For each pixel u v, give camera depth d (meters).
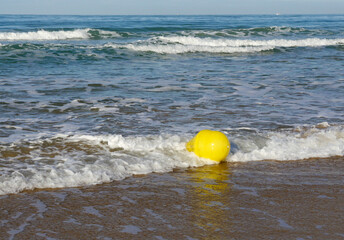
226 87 10.69
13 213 3.66
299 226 3.46
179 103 8.76
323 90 10.41
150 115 7.71
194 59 17.41
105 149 5.60
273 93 9.97
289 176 4.75
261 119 7.48
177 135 6.06
